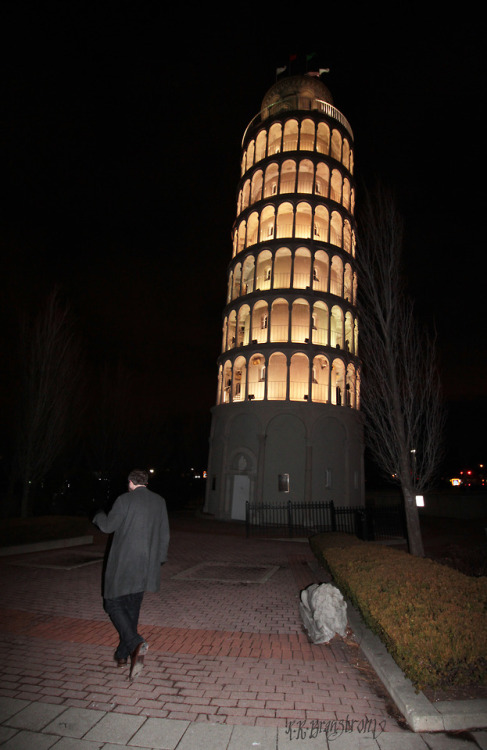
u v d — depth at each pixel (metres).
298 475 28.83
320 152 36.59
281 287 32.66
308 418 29.28
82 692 4.73
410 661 4.54
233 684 5.03
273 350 30.72
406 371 15.28
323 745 3.83
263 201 34.53
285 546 16.95
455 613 5.15
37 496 27.89
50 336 23.75
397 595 6.05
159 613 7.87
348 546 10.19
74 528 15.88
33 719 4.16
